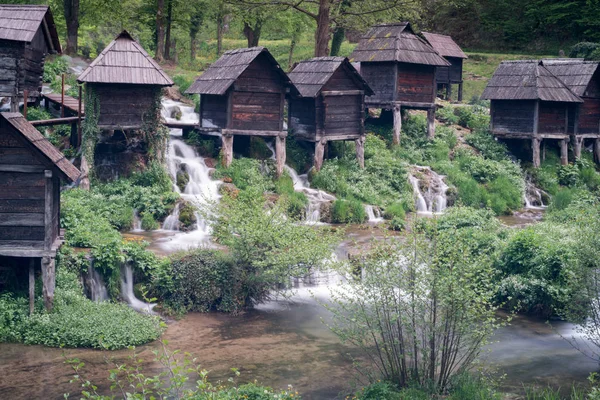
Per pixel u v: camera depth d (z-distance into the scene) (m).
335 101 36.03
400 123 40.34
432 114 41.50
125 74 29.97
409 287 15.23
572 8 62.97
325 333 20.66
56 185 20.97
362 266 16.22
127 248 22.86
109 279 22.14
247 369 17.86
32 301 19.62
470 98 53.56
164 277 22.44
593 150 45.84
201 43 64.69
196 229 28.69
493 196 37.62
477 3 67.00
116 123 30.22
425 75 40.91
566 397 16.14
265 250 22.89
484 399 14.75
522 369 18.11
